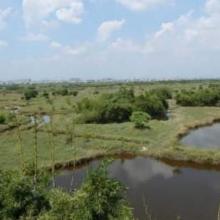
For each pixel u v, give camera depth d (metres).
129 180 28.25
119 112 55.78
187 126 51.19
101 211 10.53
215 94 80.12
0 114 52.19
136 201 23.20
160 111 60.47
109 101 59.09
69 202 10.73
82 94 109.69
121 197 11.35
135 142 40.44
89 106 61.12
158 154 35.69
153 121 53.56
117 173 30.38
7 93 131.12
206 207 22.16
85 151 36.59
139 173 30.45
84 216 10.34
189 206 22.34
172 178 28.86
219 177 29.16
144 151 37.00
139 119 47.88
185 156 34.34
